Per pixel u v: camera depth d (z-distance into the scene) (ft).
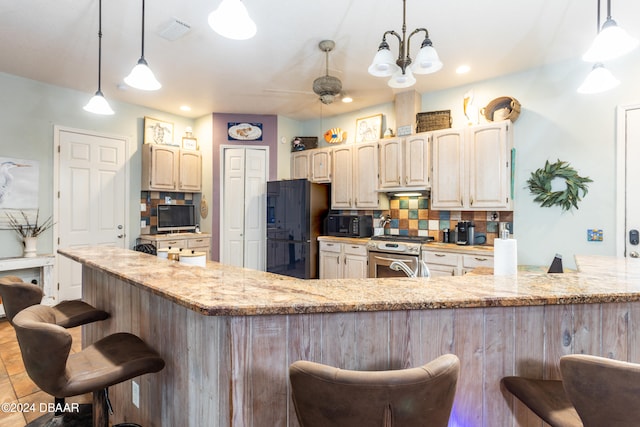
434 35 9.20
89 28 8.95
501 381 3.94
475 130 11.63
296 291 3.87
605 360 2.91
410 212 14.40
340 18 8.45
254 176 16.74
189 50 10.16
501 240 5.55
